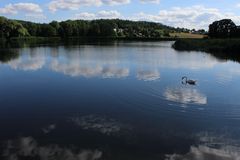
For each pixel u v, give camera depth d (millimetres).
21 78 31719
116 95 24359
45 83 29062
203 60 49188
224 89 26688
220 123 18109
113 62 45875
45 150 14531
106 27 177500
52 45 95438
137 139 15758
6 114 19797
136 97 23688
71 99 23344
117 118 18953
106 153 14250
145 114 19672
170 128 17281
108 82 29281
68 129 17109
